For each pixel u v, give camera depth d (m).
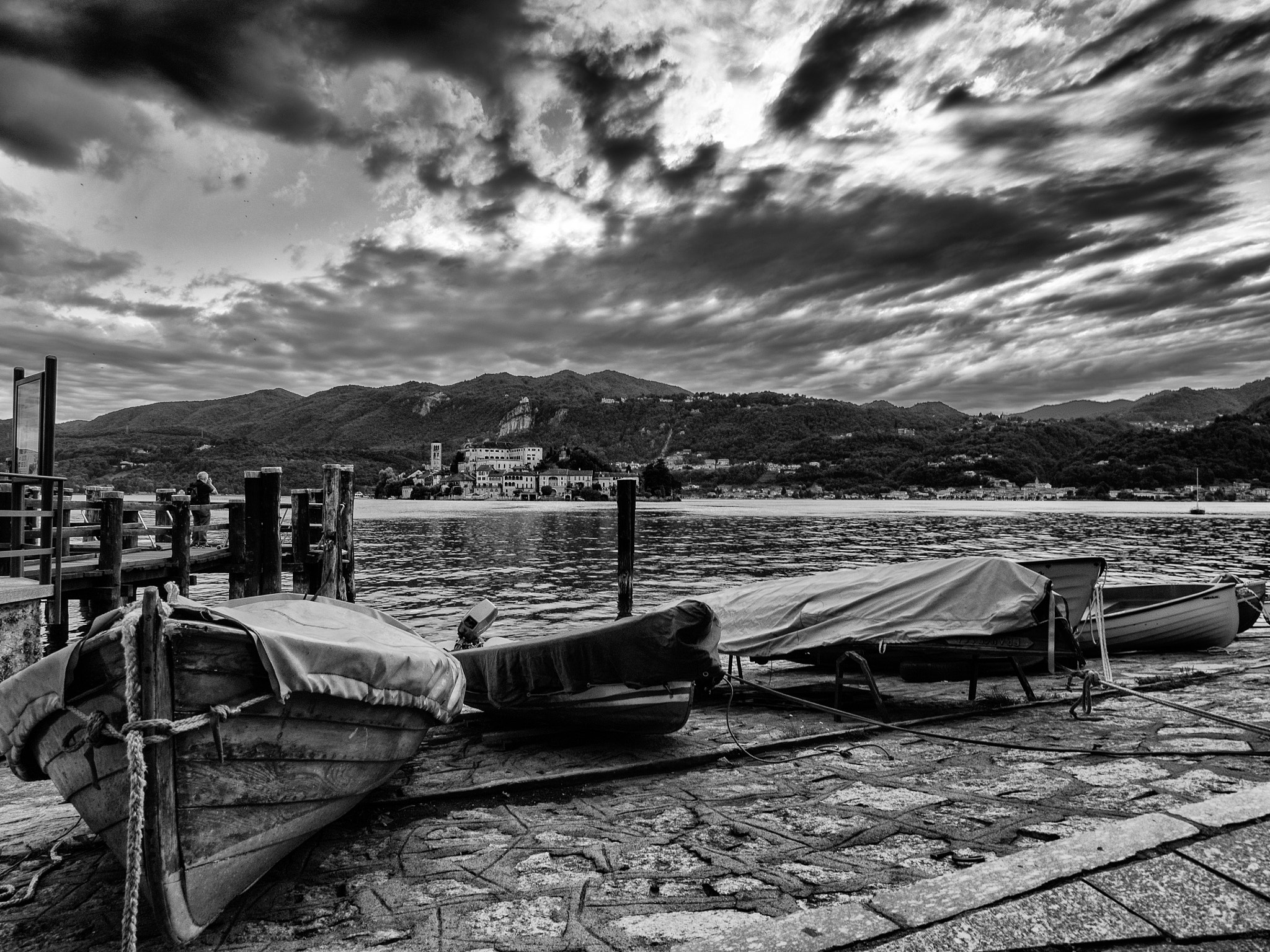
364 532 65.50
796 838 5.16
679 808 5.96
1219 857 3.31
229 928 4.23
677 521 87.44
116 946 4.12
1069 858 3.38
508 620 21.45
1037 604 8.45
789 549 46.78
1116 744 7.23
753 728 8.51
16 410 12.23
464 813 6.01
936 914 3.02
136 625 3.86
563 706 7.67
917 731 7.95
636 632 7.12
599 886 4.52
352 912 4.34
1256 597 14.34
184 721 3.97
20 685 4.36
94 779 4.29
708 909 4.12
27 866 5.18
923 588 9.09
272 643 4.30
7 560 11.04
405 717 5.61
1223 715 8.31
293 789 4.68
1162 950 2.74
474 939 3.91
